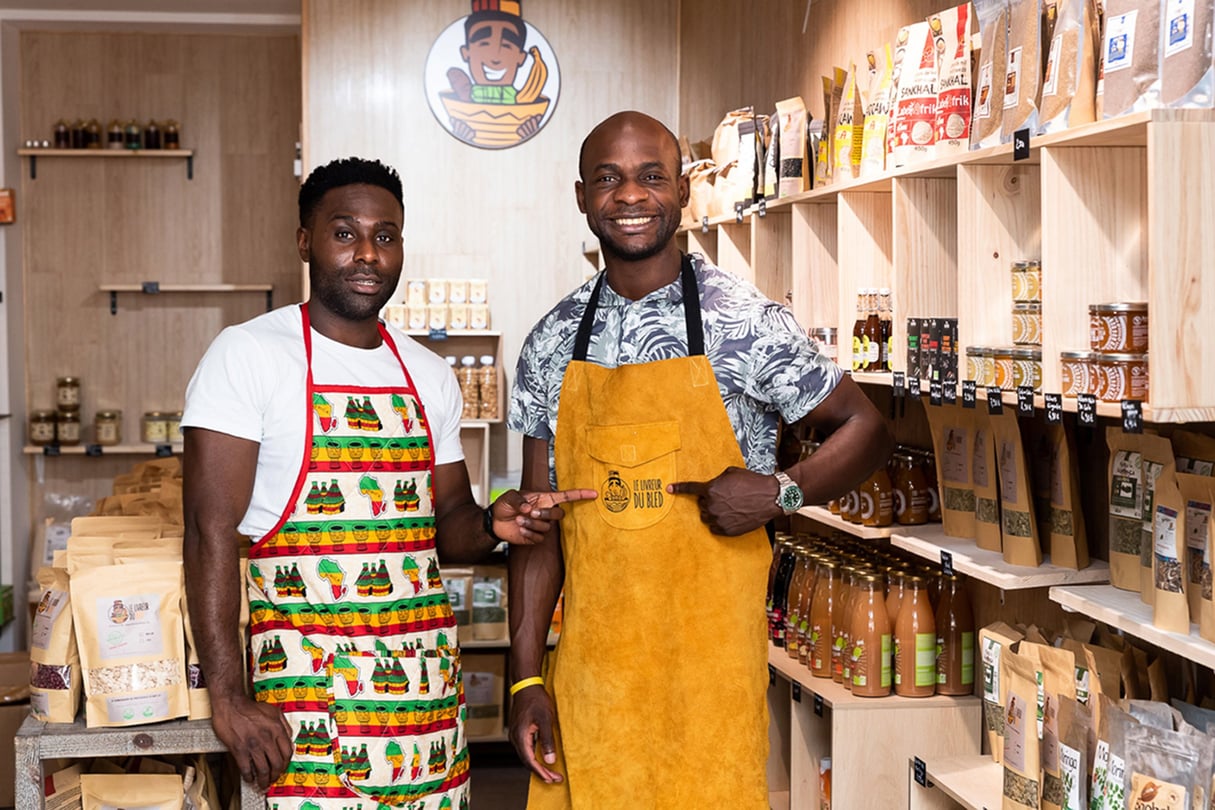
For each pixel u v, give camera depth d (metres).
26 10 6.46
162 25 6.64
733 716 2.11
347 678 2.31
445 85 6.04
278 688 2.31
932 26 2.82
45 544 6.55
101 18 6.51
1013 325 2.50
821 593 3.57
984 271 2.60
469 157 6.09
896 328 2.89
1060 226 2.26
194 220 6.96
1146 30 2.02
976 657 3.30
